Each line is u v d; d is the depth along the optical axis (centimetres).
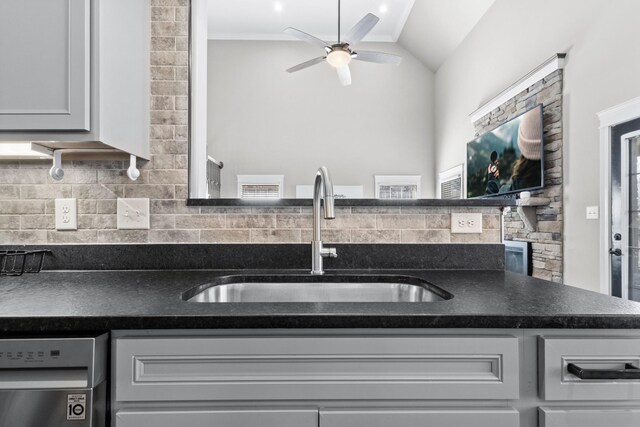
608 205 257
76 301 82
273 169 602
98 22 101
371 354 72
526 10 359
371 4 518
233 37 600
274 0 509
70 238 128
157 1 132
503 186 376
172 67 132
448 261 132
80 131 101
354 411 72
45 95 99
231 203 129
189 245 129
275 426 71
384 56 379
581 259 282
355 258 131
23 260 121
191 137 133
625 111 241
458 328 73
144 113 127
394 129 611
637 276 239
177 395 71
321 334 73
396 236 133
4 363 67
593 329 73
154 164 130
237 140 600
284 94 605
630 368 71
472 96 478
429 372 72
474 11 454
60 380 68
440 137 587
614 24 252
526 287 101
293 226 132
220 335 72
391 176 605
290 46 607
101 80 102
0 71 99
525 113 338
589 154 274
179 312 73
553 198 312
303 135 605
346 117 608
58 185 128
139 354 71
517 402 73
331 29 581
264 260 130
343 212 133
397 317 72
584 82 280
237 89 602
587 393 72
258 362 72
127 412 70
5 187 127
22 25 99
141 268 128
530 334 73
